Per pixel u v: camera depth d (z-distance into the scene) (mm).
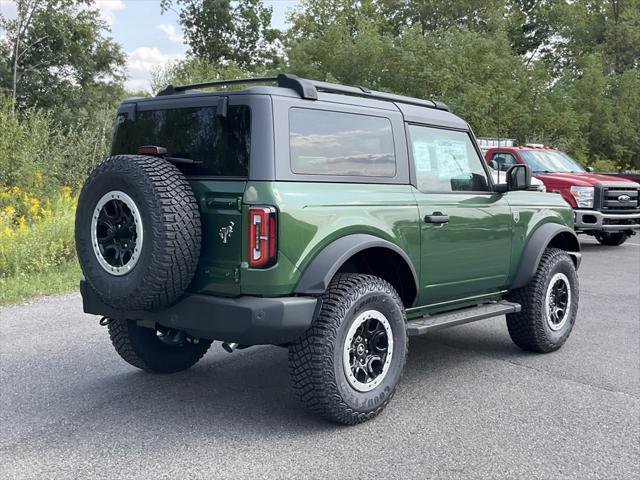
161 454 3816
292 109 4113
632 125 29500
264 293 3879
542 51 43750
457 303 5387
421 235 4789
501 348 6312
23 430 4152
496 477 3568
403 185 4785
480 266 5395
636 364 5762
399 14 40625
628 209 13805
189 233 3850
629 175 15664
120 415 4422
